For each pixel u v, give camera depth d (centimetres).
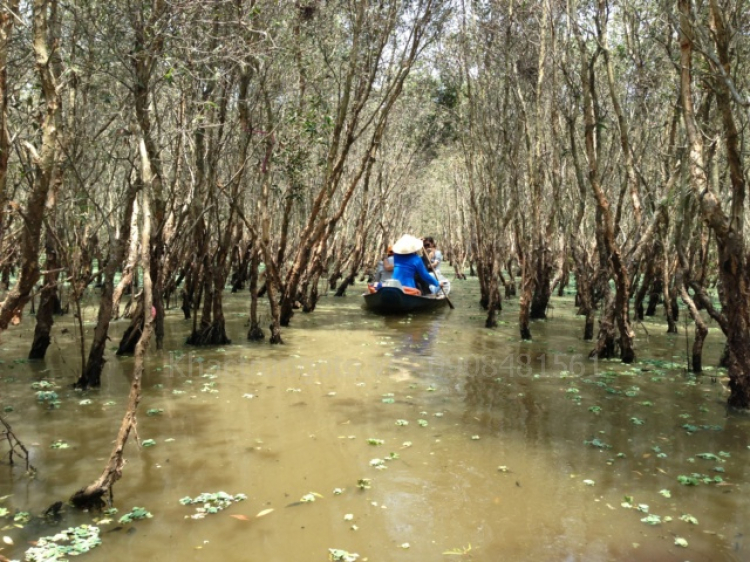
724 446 525
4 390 648
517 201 1286
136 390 408
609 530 384
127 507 404
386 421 583
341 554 352
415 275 1539
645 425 579
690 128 598
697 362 785
